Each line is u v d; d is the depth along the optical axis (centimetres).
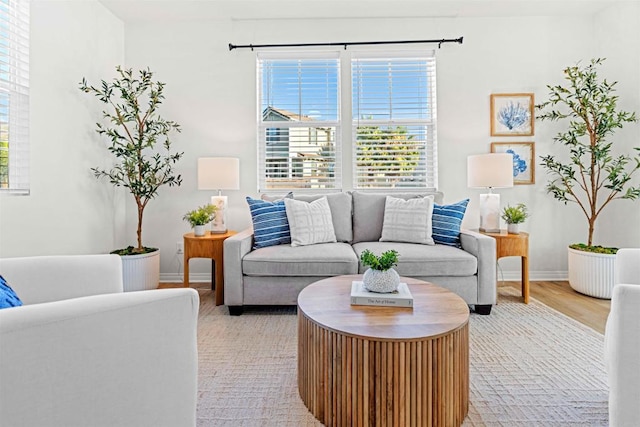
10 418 66
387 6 326
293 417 142
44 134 246
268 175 355
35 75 237
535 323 239
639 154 305
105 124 317
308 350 145
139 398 81
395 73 351
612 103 295
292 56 350
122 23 344
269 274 252
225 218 324
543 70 344
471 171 303
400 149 354
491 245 252
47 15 247
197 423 138
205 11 331
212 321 247
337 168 354
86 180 291
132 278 290
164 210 351
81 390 73
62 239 263
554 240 347
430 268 249
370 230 303
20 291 120
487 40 345
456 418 133
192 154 350
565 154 346
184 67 348
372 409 126
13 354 66
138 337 81
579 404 150
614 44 323
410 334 126
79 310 73
